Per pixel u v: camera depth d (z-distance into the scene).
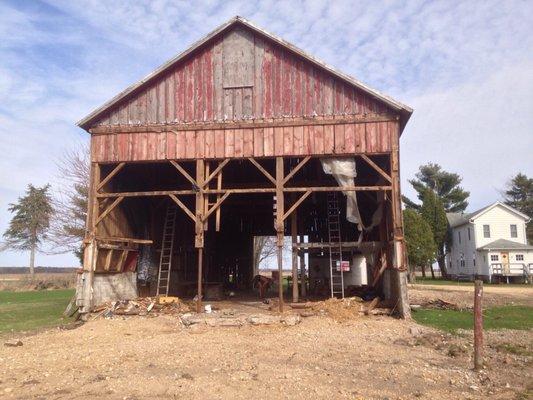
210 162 18.48
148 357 10.68
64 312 19.36
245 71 18.09
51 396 7.68
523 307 19.94
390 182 17.08
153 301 18.44
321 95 17.70
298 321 15.59
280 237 16.98
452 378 8.64
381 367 9.50
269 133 17.67
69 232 40.44
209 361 10.18
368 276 24.67
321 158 17.66
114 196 18.02
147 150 18.03
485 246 47.94
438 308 19.72
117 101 18.17
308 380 8.49
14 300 27.67
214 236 29.03
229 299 23.09
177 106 18.16
